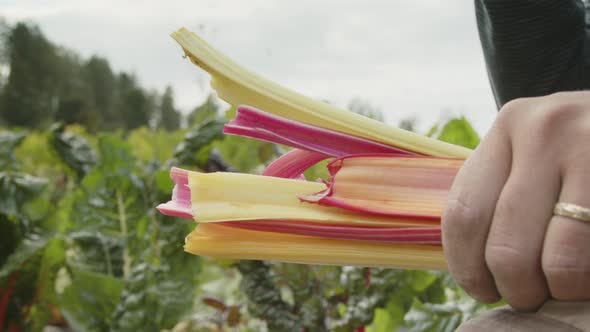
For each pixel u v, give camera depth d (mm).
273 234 561
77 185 2979
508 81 721
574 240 334
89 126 61188
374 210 535
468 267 376
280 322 1693
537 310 389
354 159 559
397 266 544
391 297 1765
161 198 2297
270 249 555
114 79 69312
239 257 559
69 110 60656
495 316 411
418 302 1771
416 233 529
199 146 2336
